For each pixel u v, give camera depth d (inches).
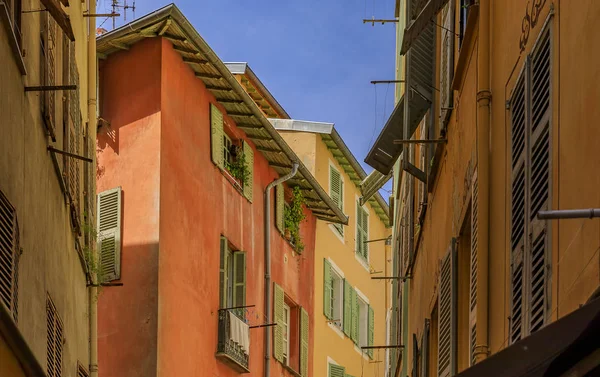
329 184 1444.4
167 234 922.1
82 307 612.4
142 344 893.2
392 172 1302.9
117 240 917.8
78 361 593.3
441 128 567.5
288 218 1244.5
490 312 392.8
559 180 289.4
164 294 909.2
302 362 1257.4
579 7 277.7
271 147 1138.7
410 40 449.7
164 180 924.6
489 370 205.2
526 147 327.0
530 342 202.2
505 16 382.0
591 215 213.6
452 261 505.4
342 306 1433.3
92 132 668.7
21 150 412.5
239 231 1084.5
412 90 634.8
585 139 267.7
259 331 1122.7
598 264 251.4
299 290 1272.1
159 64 935.7
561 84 292.0
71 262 561.0
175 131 951.6
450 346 506.9
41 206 460.1
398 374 1061.8
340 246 1444.4
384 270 1640.0
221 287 1026.1
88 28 690.2
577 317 197.8
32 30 444.1
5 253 376.8
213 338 1001.5
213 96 1034.1
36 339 439.5
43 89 421.4
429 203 662.5
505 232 368.2
